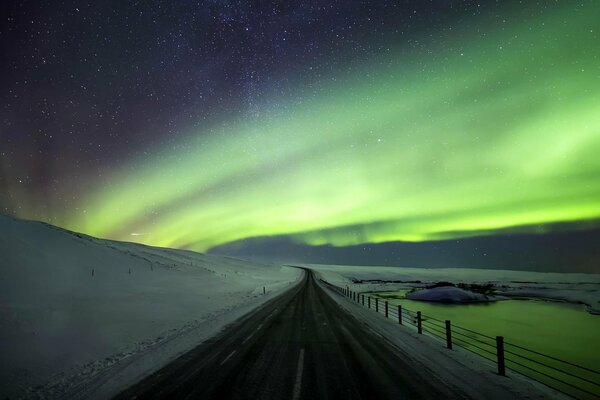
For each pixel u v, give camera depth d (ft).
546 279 449.06
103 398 21.30
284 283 214.90
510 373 28.55
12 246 103.09
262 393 22.22
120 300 71.97
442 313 113.29
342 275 460.14
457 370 28.63
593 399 35.06
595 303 148.46
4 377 25.35
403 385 24.17
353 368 28.53
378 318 65.92
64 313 51.67
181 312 65.26
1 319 42.29
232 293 115.85
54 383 24.41
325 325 53.78
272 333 45.57
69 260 119.44
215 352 34.06
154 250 263.08
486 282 360.89
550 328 87.86
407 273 564.71
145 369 27.78
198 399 21.07
